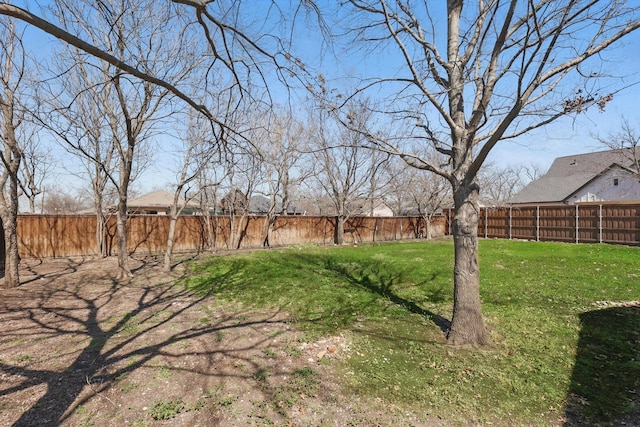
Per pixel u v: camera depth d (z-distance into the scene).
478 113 4.13
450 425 2.85
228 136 3.52
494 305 6.05
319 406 3.09
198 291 7.41
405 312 5.78
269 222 17.45
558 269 9.61
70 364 3.89
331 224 19.56
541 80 3.45
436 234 24.67
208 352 4.22
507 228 21.23
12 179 7.83
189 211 25.20
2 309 6.08
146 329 5.04
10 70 7.44
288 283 8.05
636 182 24.81
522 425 2.85
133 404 3.10
